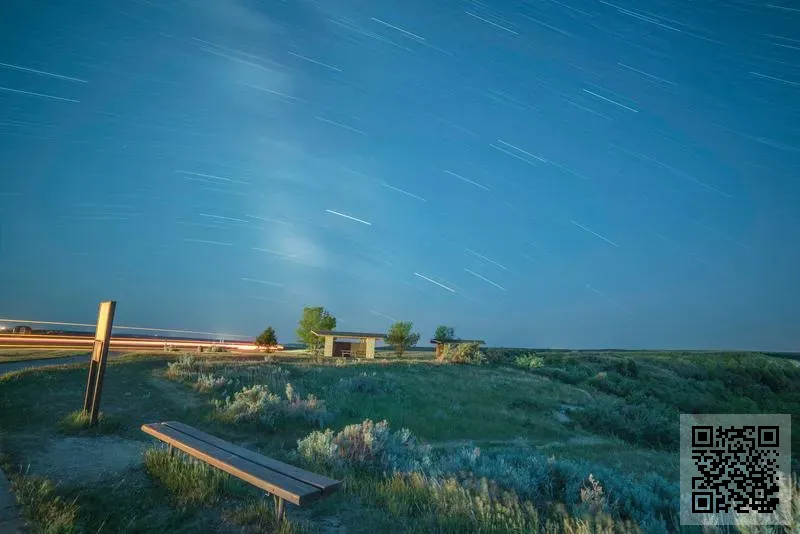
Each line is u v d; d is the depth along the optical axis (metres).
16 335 44.12
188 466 6.56
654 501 6.36
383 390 20.20
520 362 42.75
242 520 5.11
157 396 13.57
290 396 13.33
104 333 10.02
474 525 5.19
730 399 45.19
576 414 23.98
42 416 10.03
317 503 5.91
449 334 50.12
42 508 4.95
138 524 5.02
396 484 6.53
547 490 6.77
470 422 17.33
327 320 49.75
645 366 53.06
